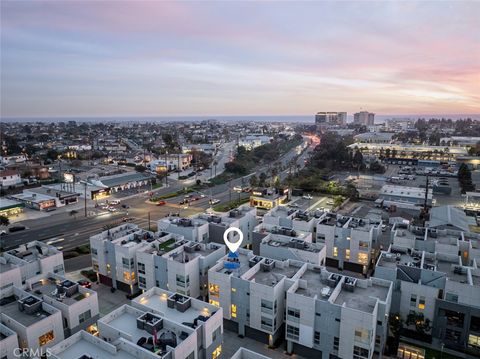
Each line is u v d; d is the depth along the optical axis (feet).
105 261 266.98
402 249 251.19
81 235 375.86
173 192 583.58
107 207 483.10
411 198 499.10
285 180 635.25
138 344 149.18
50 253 246.47
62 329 179.83
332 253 302.25
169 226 301.22
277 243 262.26
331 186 573.74
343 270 298.35
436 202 493.36
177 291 233.96
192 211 472.85
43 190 530.27
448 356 196.65
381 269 220.02
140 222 423.23
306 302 186.19
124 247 250.98
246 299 205.98
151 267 242.78
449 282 201.16
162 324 162.20
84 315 191.01
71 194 506.07
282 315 209.87
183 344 147.84
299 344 196.03
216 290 217.15
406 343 207.21
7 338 157.07
